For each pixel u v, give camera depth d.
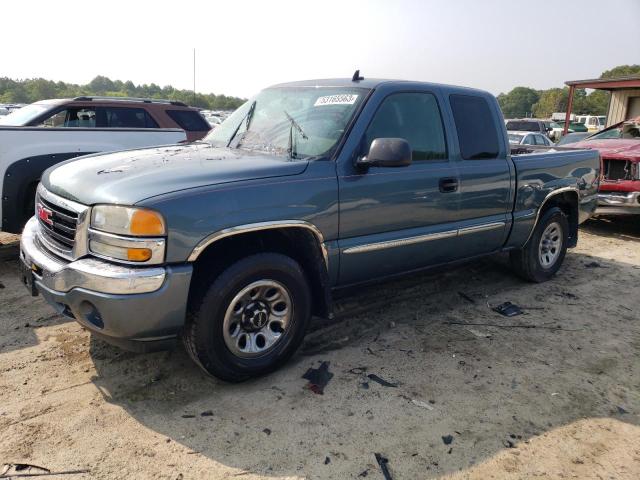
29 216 5.76
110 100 8.36
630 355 3.96
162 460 2.62
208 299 3.01
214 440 2.78
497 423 3.03
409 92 4.06
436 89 4.28
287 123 3.96
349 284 3.82
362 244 3.68
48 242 3.29
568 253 6.92
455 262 4.59
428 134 4.14
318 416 3.03
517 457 2.75
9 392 3.15
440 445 2.82
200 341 3.05
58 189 3.26
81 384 3.27
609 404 3.29
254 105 4.40
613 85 18.86
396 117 3.92
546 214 5.37
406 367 3.63
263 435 2.84
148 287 2.78
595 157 5.90
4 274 5.26
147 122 8.65
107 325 2.82
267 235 3.41
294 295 3.41
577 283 5.62
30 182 5.62
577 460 2.75
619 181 7.76
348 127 3.64
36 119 7.55
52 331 3.98
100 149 6.21
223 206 2.98
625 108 20.00
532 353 3.92
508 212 4.86
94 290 2.80
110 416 2.96
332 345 3.94
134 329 2.82
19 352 3.64
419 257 4.16
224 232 2.98
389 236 3.86
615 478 2.63
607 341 4.18
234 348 3.20
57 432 2.80
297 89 4.30
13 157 5.48
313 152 3.60
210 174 3.10
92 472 2.52
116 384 3.28
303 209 3.30
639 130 9.49
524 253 5.32
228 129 4.40
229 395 3.21
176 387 3.28
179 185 2.95
